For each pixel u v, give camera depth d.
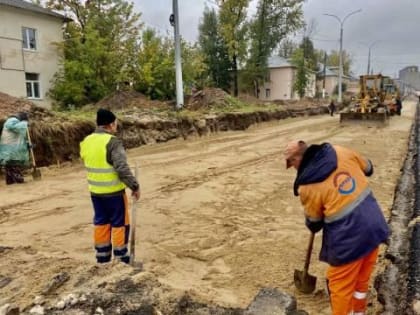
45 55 25.02
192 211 6.91
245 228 6.05
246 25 38.66
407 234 5.63
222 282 4.30
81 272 3.37
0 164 8.96
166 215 6.67
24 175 9.77
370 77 24.53
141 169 10.55
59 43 25.25
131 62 27.30
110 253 4.38
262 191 8.30
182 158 12.28
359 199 2.87
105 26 27.12
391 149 13.63
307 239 5.58
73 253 5.07
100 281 3.21
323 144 3.01
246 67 42.25
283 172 10.22
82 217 6.56
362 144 14.80
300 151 3.00
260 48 41.25
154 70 26.81
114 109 19.84
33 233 5.81
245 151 13.74
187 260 4.89
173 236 5.69
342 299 2.97
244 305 3.75
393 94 29.78
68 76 24.86
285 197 7.86
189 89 30.11
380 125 21.53
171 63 26.98
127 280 3.25
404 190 8.30
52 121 11.63
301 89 47.84
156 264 4.75
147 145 14.38
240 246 5.34
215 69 43.38
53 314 2.77
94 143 4.14
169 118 16.50
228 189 8.46
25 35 23.97
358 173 2.95
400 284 4.19
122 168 4.03
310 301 3.86
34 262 3.66
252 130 21.38
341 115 22.52
